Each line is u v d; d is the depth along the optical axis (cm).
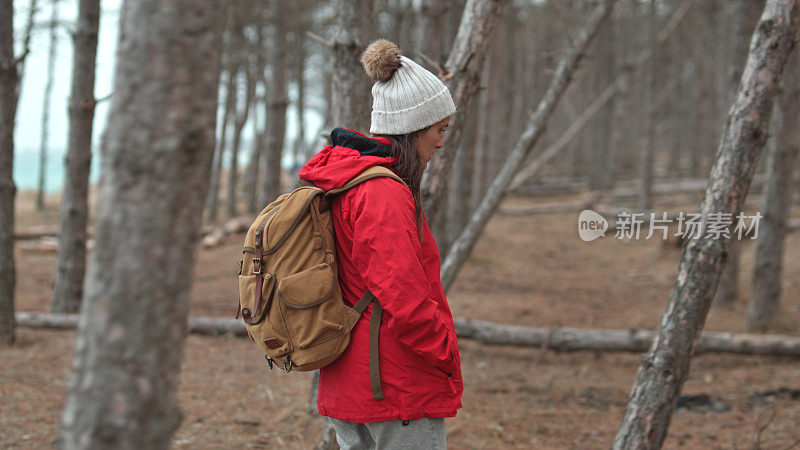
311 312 174
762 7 730
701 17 1886
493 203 446
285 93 1030
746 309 739
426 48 679
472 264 1018
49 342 546
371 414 175
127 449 93
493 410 422
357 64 324
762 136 244
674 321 251
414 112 183
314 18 1723
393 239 164
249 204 1571
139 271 93
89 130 603
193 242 98
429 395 175
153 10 93
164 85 93
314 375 367
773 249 652
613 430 393
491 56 1159
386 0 1145
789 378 490
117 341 93
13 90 503
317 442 339
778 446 363
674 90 2202
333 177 176
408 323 163
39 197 1855
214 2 96
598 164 1867
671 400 252
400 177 183
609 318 707
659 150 3244
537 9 1973
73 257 607
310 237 177
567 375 510
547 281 920
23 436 339
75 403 94
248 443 340
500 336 555
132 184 93
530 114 486
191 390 433
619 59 1959
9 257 525
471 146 974
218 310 700
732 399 453
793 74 647
